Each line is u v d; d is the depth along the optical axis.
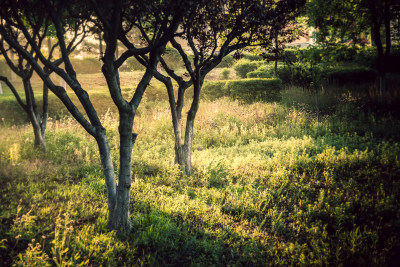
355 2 12.27
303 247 4.16
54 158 8.16
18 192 5.70
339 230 4.53
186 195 5.91
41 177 6.79
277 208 5.55
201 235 4.54
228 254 4.14
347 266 3.71
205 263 3.82
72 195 5.71
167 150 9.55
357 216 4.96
